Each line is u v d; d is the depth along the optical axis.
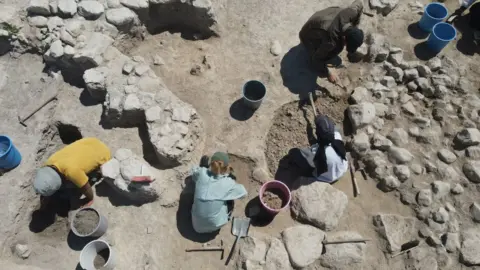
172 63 7.20
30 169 6.07
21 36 6.66
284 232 5.89
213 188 5.50
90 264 5.53
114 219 5.94
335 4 7.80
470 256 5.79
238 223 5.97
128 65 6.55
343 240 5.86
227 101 6.88
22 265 5.61
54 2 6.75
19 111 6.45
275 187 6.17
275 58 7.28
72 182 5.86
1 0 6.87
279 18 7.64
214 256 5.82
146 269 5.60
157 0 7.00
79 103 6.61
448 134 6.71
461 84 7.10
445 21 7.84
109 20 6.75
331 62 7.30
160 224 5.97
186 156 6.23
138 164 5.88
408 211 6.23
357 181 6.45
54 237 5.92
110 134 6.43
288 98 6.94
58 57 6.51
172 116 6.23
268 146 6.58
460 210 6.18
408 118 6.86
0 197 5.84
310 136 6.65
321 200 6.07
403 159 6.40
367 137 6.59
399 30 7.70
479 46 7.63
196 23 7.39
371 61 7.33
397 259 5.88
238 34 7.49
